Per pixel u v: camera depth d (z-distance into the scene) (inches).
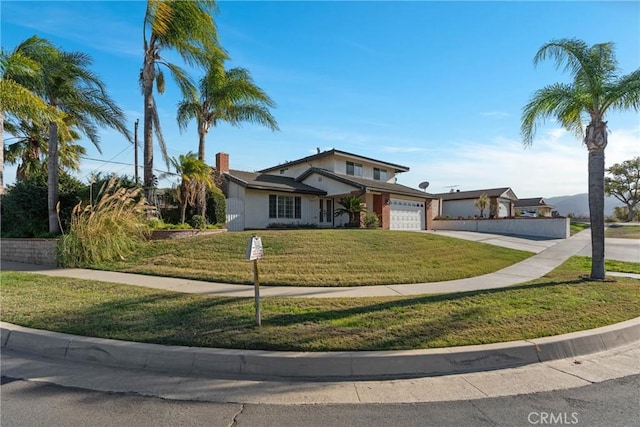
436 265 420.8
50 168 537.3
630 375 166.9
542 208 2055.9
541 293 287.3
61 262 442.6
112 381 160.2
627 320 223.9
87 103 588.7
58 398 145.2
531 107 374.6
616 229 1233.4
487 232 969.5
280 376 166.2
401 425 126.3
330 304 255.1
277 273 368.5
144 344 183.5
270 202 867.4
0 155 492.4
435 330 201.3
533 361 180.7
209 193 721.0
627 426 126.1
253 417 131.3
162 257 440.1
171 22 563.5
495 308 243.1
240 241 488.1
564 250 633.6
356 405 140.0
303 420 129.3
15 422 127.7
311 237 514.3
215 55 673.0
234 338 189.2
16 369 173.2
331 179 927.0
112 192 542.6
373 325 208.8
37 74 500.4
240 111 775.1
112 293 291.6
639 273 410.6
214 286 328.5
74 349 186.2
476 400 144.1
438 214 1374.3
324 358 167.3
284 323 212.4
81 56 566.9
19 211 566.6
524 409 137.3
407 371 168.4
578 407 138.8
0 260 525.3
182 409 136.9
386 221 924.0
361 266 397.7
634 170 1886.1
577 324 213.3
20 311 237.9
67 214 575.8
